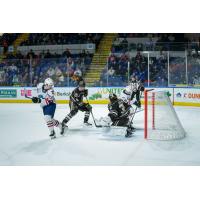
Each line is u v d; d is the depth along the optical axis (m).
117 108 8.22
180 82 15.76
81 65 17.84
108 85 16.88
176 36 20.33
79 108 8.91
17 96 17.42
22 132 9.17
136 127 9.55
